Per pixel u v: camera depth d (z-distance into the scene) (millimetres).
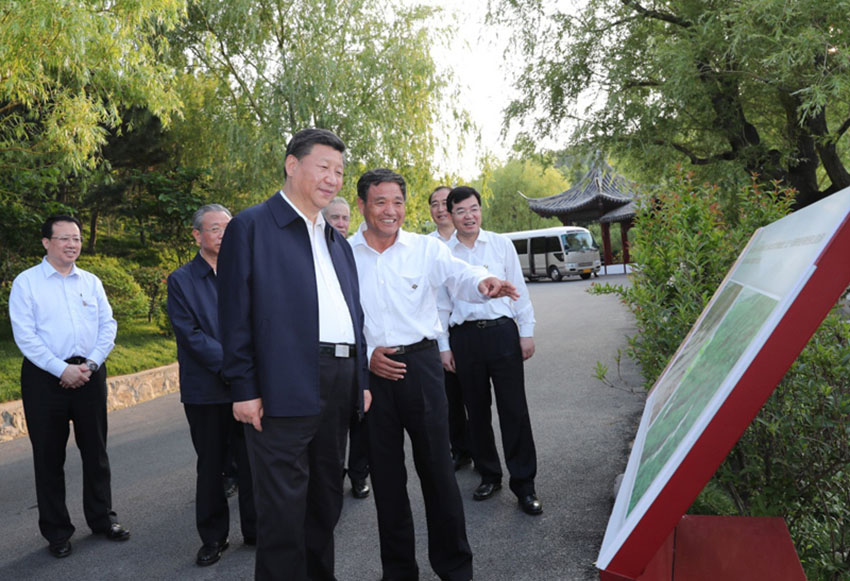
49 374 3861
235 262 2477
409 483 4672
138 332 12883
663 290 3494
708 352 1432
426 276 3096
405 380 3000
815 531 2729
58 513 3873
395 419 3025
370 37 15031
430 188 15875
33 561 3846
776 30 8211
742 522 1705
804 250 1089
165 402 9102
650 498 1004
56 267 4043
